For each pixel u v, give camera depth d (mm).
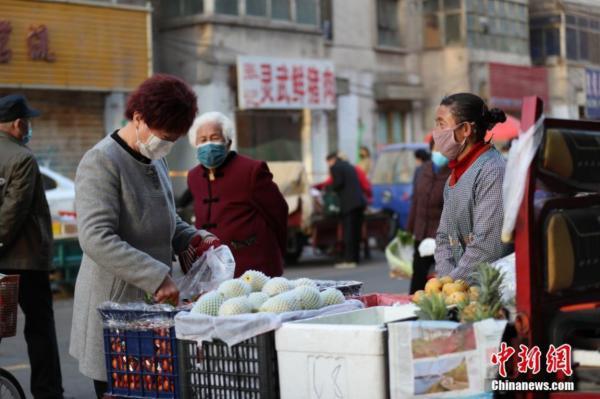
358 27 31516
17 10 21531
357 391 3926
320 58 29266
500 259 4742
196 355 4441
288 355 4133
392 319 4652
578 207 4035
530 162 3793
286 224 7125
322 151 29672
